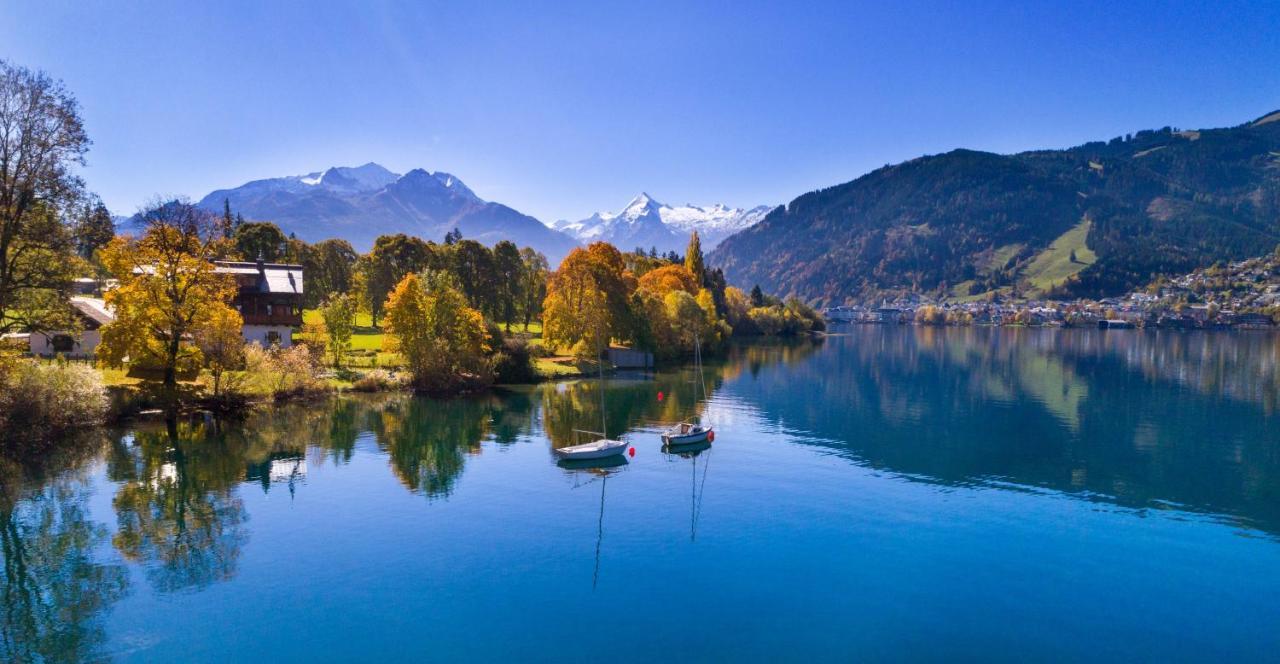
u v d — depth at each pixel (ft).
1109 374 428.15
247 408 250.78
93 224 205.36
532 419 256.73
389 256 469.16
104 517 144.97
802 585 118.62
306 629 101.40
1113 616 110.22
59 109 186.19
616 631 102.12
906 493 170.50
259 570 120.57
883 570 125.39
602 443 204.13
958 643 101.40
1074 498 168.25
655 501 161.17
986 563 129.39
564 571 122.31
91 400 207.41
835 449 216.74
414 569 122.11
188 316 237.25
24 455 183.62
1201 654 100.01
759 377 392.06
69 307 209.15
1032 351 614.34
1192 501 167.02
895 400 317.22
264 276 337.31
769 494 167.84
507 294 493.36
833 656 96.73
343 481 172.76
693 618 106.52
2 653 94.58
